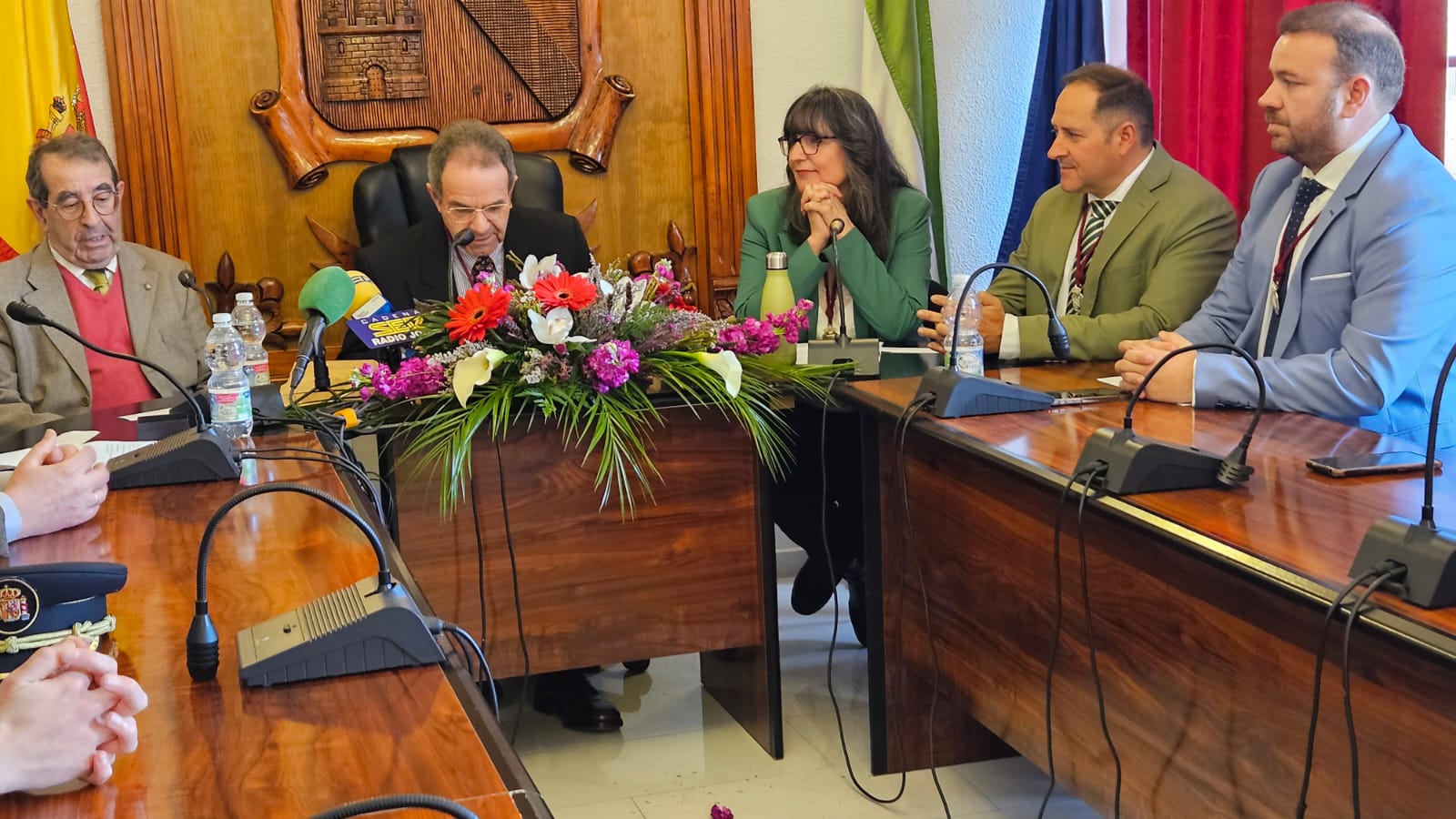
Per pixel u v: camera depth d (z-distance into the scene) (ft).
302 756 3.34
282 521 5.56
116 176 10.00
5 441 7.72
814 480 9.93
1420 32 9.14
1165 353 7.40
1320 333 7.86
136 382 10.21
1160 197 9.50
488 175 9.61
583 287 7.82
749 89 12.59
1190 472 5.60
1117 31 12.03
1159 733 5.84
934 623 7.97
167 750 3.39
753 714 8.91
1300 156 7.97
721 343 8.23
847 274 9.92
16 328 9.87
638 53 12.50
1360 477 5.64
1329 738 4.78
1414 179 7.48
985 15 12.92
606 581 8.20
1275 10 10.11
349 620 3.91
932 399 7.32
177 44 11.60
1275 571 4.51
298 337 12.00
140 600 4.57
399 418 7.82
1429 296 7.30
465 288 9.98
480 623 8.02
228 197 11.89
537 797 3.09
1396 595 4.18
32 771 3.13
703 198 12.69
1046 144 12.21
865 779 8.31
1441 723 4.25
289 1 11.74
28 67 11.07
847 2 12.73
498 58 12.22
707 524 8.32
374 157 12.05
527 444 7.93
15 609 4.00
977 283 13.19
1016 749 7.19
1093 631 6.29
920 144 12.40
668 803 8.06
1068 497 5.79
